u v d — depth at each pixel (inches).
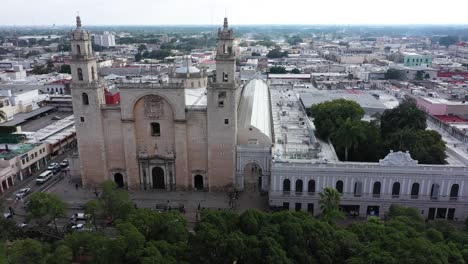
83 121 4392.2
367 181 3863.2
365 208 3939.5
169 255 2527.1
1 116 6323.8
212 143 4335.6
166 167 4458.7
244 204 4195.4
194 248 2541.8
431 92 7406.5
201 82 5625.0
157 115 4303.6
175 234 2783.0
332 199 3218.5
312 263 2492.6
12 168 4766.2
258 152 4325.8
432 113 6294.3
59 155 5757.9
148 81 4453.7
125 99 4261.8
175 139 4355.3
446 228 2903.5
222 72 4124.0
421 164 3944.4
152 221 2854.3
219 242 2496.3
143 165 4473.4
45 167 5334.6
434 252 2335.1
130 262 2496.3
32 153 5142.7
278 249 2450.8
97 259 2541.8
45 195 3464.6
